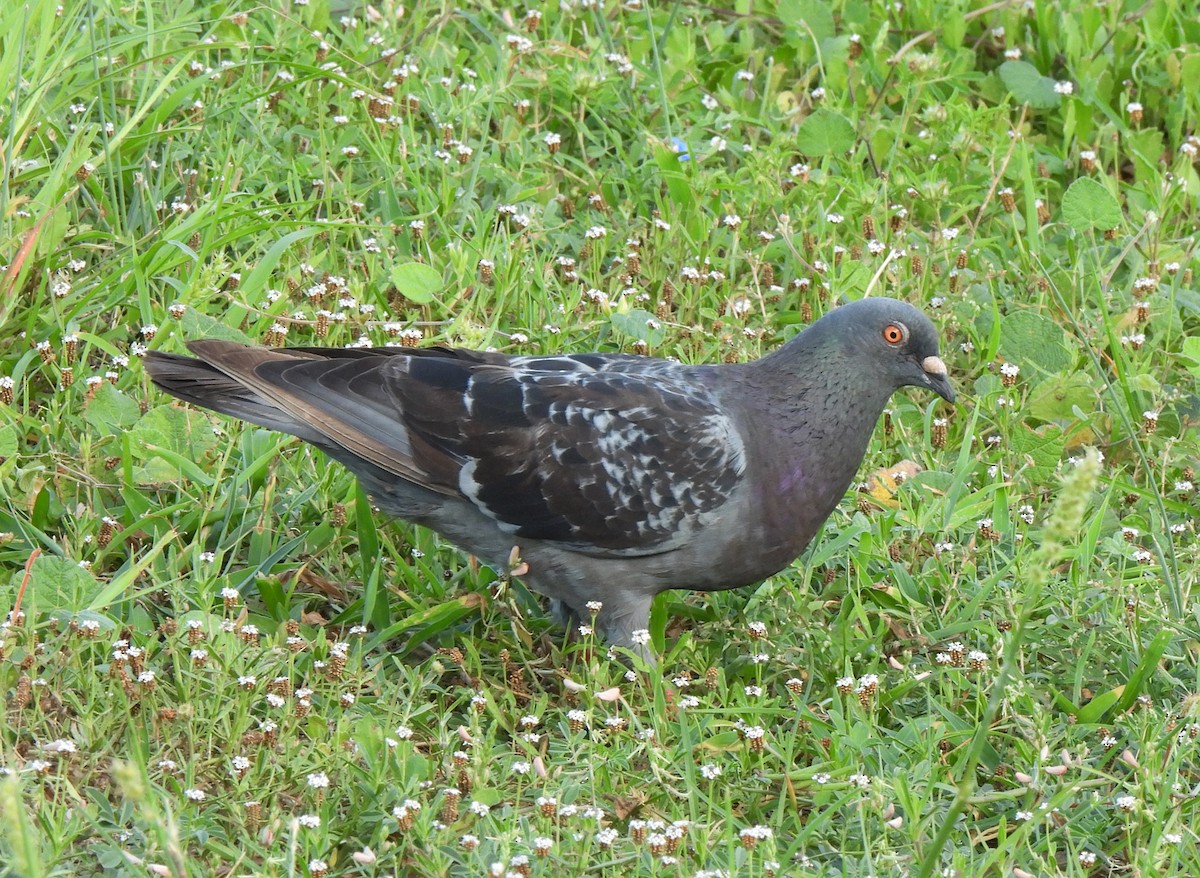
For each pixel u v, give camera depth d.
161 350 10.52
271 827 7.70
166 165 12.79
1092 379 12.28
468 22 15.42
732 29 16.14
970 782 6.80
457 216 12.97
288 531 10.48
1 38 12.12
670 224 13.09
